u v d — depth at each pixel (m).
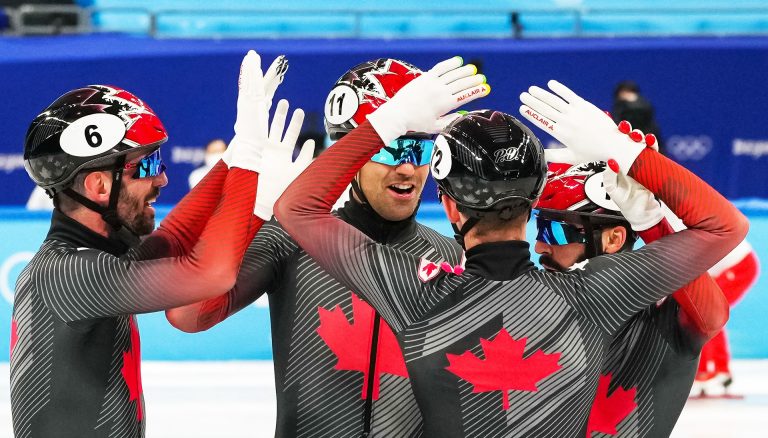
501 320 4.46
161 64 17.48
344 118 5.48
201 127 17.59
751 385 12.20
